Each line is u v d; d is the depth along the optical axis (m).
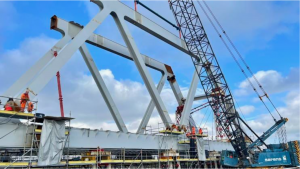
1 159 16.33
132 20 28.25
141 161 23.88
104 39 29.91
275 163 31.05
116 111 28.69
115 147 22.53
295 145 30.25
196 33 35.66
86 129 20.50
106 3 25.17
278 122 35.53
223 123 35.16
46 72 18.62
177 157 28.22
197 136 32.28
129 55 32.94
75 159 21.73
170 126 28.75
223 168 34.06
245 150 33.66
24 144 16.22
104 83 28.91
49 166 17.66
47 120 16.91
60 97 21.42
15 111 15.25
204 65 35.47
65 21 24.45
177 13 36.91
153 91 28.11
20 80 19.61
